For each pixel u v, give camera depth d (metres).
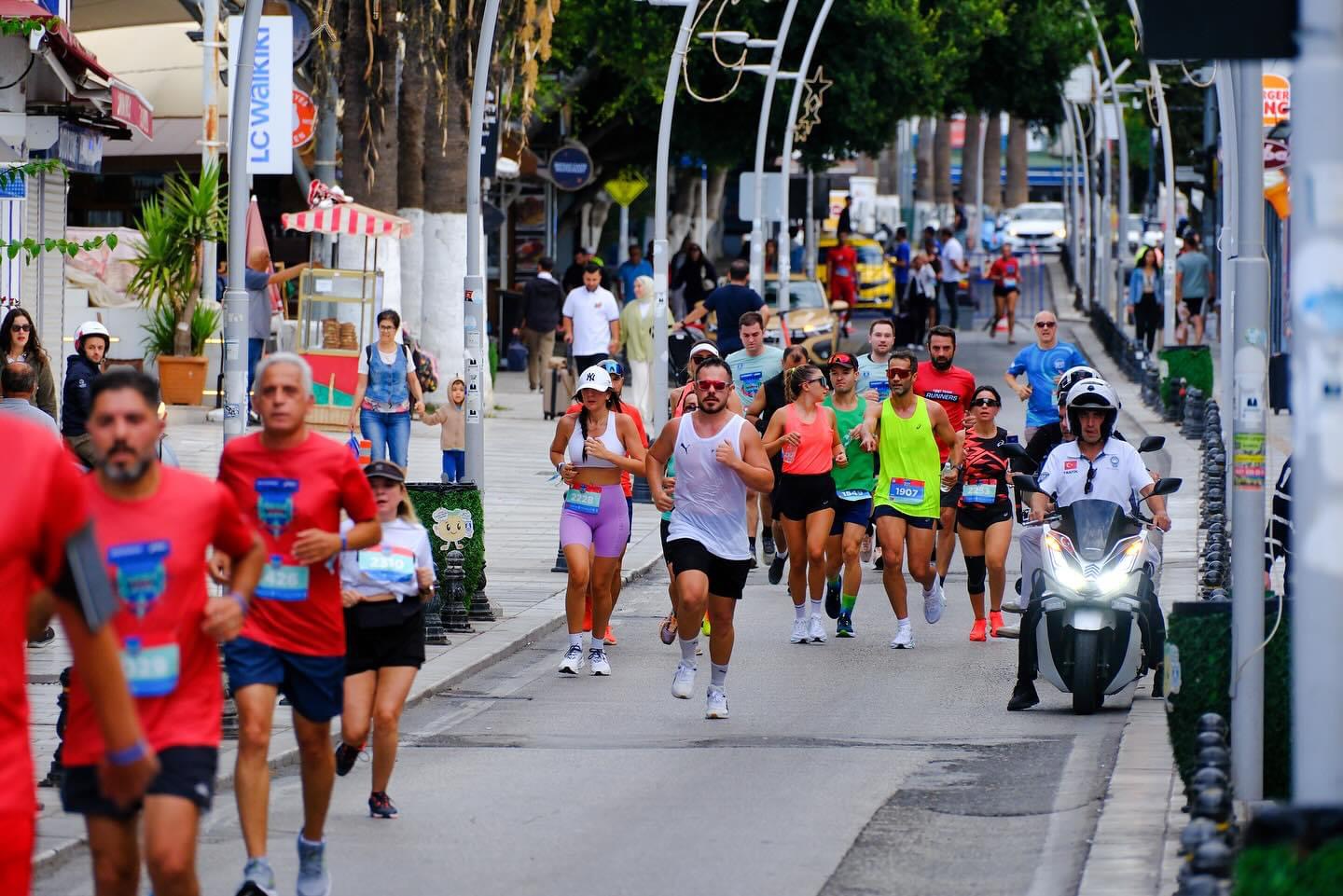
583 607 46.00
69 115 73.38
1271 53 21.02
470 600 51.88
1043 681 45.88
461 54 99.75
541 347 125.50
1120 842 29.19
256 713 26.33
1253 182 30.52
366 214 93.75
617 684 45.06
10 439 18.55
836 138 169.88
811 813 32.31
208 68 97.62
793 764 36.34
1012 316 174.62
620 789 34.12
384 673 31.61
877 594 59.56
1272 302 119.75
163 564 21.73
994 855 29.59
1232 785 27.61
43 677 42.62
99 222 123.94
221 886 27.80
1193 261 152.50
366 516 27.17
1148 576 42.91
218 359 97.12
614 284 178.00
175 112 114.94
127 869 22.02
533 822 31.61
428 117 105.94
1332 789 19.47
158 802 21.44
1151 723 39.59
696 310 102.31
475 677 45.97
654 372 86.62
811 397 50.16
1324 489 19.42
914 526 49.88
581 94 166.25
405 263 110.12
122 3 102.25
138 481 21.94
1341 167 19.34
